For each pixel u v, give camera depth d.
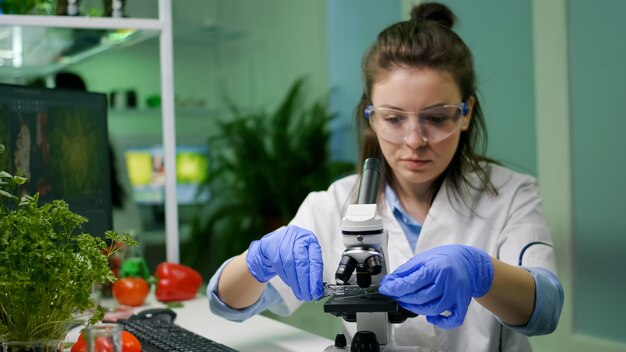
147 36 1.93
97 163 1.55
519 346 1.29
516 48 2.50
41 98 1.43
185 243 4.18
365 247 0.84
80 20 1.68
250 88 4.39
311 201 1.44
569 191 2.37
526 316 1.05
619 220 2.23
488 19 2.59
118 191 3.11
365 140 1.35
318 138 4.17
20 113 1.39
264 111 4.40
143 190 3.15
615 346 2.24
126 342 1.06
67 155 1.48
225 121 4.32
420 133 1.15
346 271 0.81
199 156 4.24
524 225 1.27
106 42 1.88
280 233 1.04
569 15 2.32
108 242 1.56
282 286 1.35
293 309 1.39
